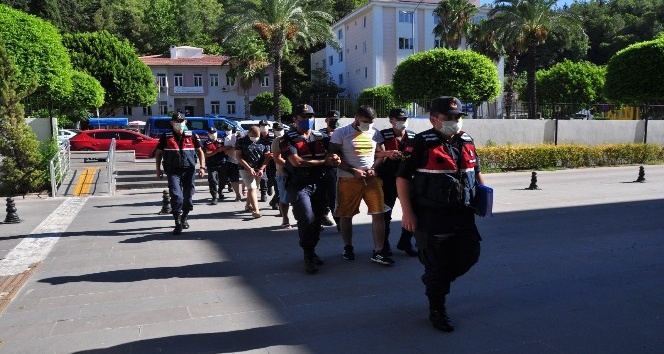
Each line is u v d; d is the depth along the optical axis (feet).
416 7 155.94
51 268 20.86
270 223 29.68
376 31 154.40
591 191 43.01
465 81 99.96
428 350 12.54
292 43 113.29
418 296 16.56
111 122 135.13
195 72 177.06
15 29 56.54
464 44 166.40
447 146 13.02
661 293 16.52
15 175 45.91
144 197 43.11
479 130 70.90
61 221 32.09
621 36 208.13
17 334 14.19
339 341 13.21
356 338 13.38
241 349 12.85
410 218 13.24
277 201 33.73
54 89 59.52
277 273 19.51
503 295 16.58
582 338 13.05
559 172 62.95
